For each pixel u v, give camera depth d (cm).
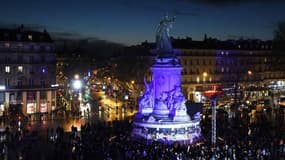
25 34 10181
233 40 14888
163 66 5894
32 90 9975
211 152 4522
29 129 6962
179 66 5959
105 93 13550
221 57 13088
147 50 12319
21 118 8344
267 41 15400
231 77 13275
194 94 12219
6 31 9969
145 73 12088
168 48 6062
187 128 5662
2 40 9619
